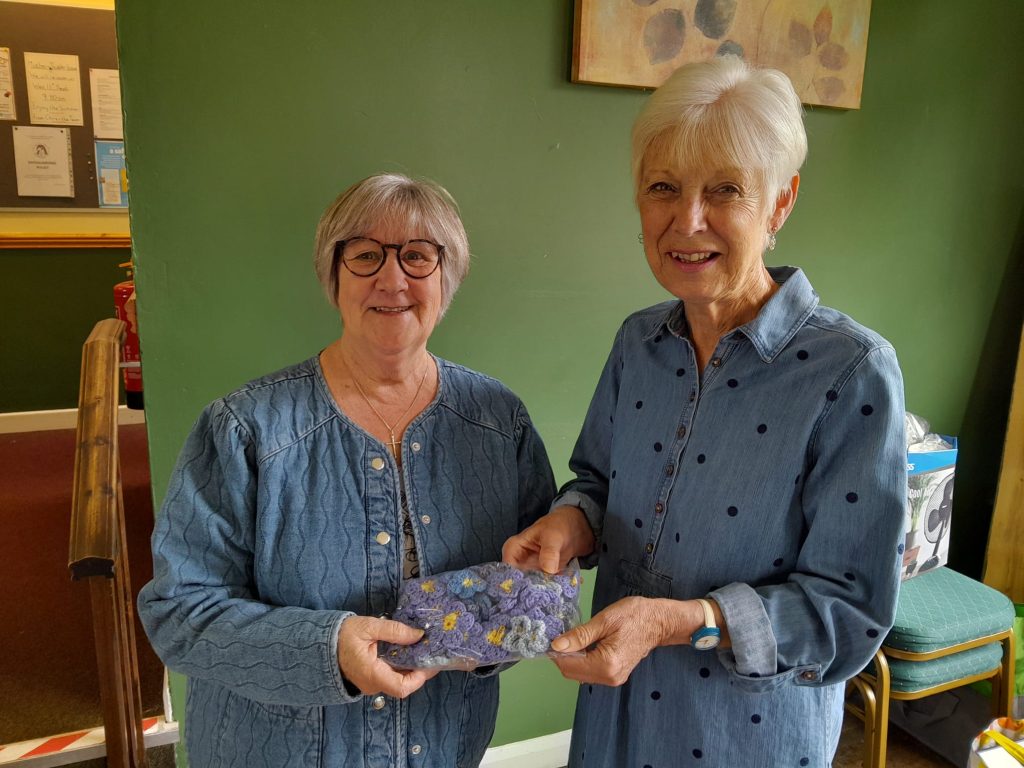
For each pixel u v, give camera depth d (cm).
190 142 136
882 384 88
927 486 182
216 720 103
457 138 154
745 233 90
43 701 195
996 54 204
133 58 129
